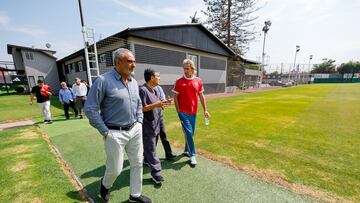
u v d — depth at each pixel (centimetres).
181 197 229
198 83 329
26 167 304
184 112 321
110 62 1189
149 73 271
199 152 370
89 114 175
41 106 636
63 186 250
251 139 446
